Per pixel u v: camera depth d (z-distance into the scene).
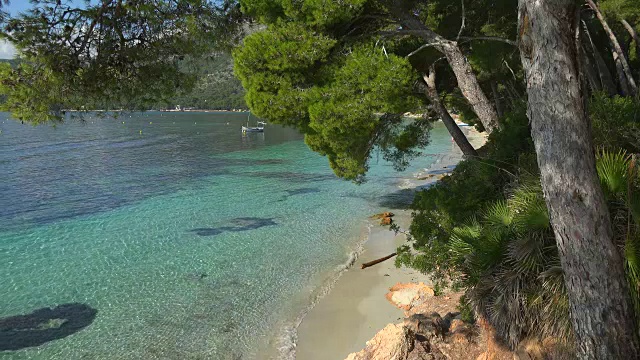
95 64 6.89
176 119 133.25
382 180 33.56
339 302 13.80
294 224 22.41
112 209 25.55
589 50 18.61
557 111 4.42
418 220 10.91
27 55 6.66
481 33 16.72
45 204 26.69
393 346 8.76
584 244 4.45
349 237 20.27
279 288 14.98
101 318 13.03
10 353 11.20
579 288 4.56
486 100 13.39
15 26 6.44
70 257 17.97
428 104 16.73
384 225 21.98
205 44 7.59
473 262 7.82
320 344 11.55
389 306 13.41
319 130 12.73
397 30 13.88
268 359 11.01
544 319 6.60
